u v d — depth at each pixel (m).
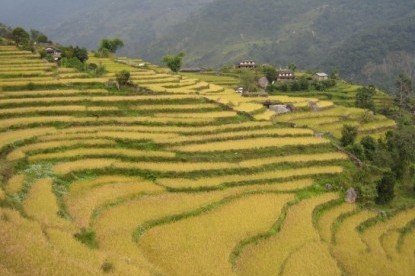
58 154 50.12
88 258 28.67
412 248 51.28
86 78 79.31
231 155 57.56
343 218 53.31
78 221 36.62
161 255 34.91
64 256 27.25
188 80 95.69
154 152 54.50
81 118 61.38
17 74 75.31
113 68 98.62
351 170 61.47
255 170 55.62
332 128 81.50
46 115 61.25
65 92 69.50
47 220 33.84
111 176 48.62
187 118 66.81
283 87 134.25
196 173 51.91
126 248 33.72
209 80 130.38
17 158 46.72
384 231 53.53
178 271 32.78
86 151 52.06
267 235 42.09
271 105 84.81
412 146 74.19
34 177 44.19
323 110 93.38
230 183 51.50
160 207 43.25
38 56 90.81
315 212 50.84
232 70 159.25
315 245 41.84
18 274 23.80
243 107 76.62
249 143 61.44
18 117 59.47
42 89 71.50
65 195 42.25
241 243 39.31
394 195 62.03
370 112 96.25
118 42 133.38
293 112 86.69
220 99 76.94
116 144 55.22
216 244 37.78
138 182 48.03
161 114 68.19
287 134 66.56
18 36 102.19
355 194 57.69
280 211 46.81
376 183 60.69
